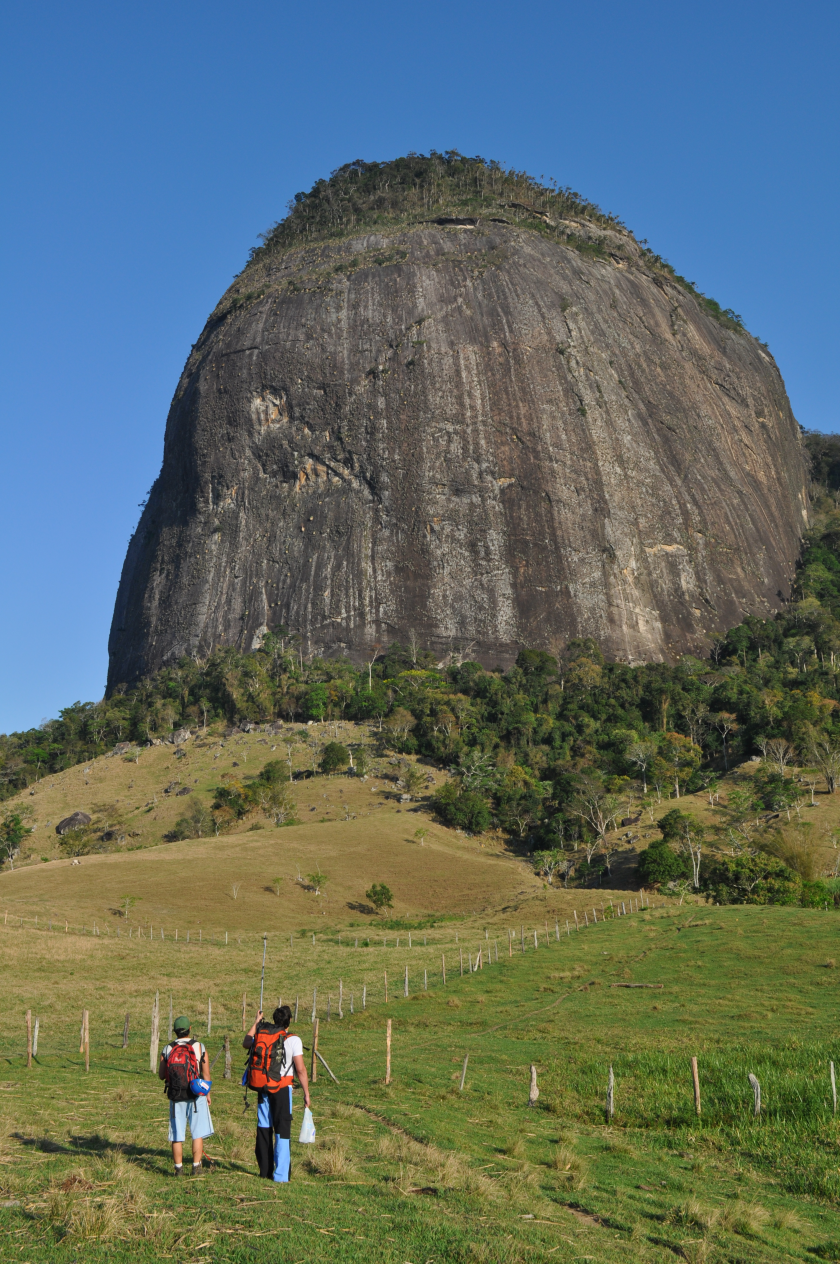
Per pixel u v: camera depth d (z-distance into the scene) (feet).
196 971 153.79
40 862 347.36
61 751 529.45
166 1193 32.50
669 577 635.25
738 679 508.12
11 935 172.96
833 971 114.21
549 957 149.69
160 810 393.50
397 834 347.56
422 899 284.20
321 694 499.51
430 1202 36.17
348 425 655.76
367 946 194.70
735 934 145.07
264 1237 28.55
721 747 440.86
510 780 399.03
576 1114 63.00
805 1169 50.39
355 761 432.66
